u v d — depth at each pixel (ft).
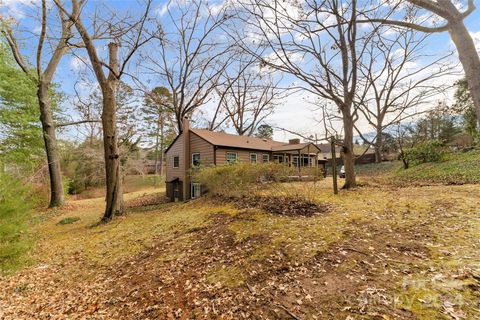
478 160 40.16
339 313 8.65
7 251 13.57
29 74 44.27
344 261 12.01
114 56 33.30
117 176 32.60
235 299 10.99
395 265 10.89
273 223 19.44
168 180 61.93
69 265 19.45
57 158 46.37
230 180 31.68
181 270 14.96
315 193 27.09
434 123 66.80
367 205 21.88
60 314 12.94
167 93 74.28
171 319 10.66
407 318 7.80
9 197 13.48
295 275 11.72
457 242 12.25
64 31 31.17
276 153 66.33
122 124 75.00
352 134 33.53
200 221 23.88
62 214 40.04
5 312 13.84
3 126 43.62
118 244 22.02
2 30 37.78
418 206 19.60
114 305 12.85
